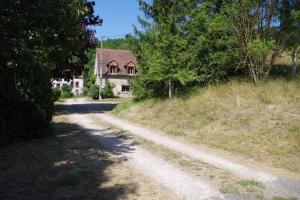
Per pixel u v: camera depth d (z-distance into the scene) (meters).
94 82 65.06
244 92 16.41
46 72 13.22
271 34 18.14
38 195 6.96
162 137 14.34
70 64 28.36
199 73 20.69
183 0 20.77
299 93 14.83
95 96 52.56
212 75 20.34
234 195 7.17
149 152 11.28
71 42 11.90
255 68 18.44
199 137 13.73
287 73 19.67
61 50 12.32
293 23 17.56
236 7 18.30
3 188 7.36
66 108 30.75
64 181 7.84
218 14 19.89
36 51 10.84
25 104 13.15
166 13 22.08
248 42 18.11
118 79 58.94
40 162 9.62
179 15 20.84
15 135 12.77
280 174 8.77
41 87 13.23
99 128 17.05
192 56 20.19
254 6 17.95
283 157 10.14
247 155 10.76
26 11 8.99
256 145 11.48
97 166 9.30
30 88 12.63
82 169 8.95
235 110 14.93
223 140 12.66
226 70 20.34
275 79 17.62
